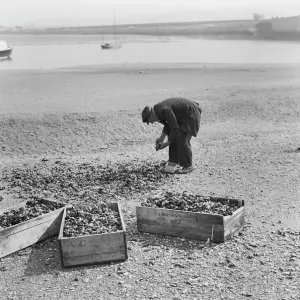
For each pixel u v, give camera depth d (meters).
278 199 7.45
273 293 4.63
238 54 45.53
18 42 112.56
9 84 23.77
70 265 5.45
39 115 14.97
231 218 5.91
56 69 32.41
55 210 6.34
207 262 5.37
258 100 16.78
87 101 17.70
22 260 5.73
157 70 28.95
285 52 47.31
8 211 6.65
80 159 11.09
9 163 11.12
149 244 5.95
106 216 6.15
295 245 5.68
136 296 4.73
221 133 13.09
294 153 10.51
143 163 10.16
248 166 9.61
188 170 9.25
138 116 14.73
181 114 8.66
